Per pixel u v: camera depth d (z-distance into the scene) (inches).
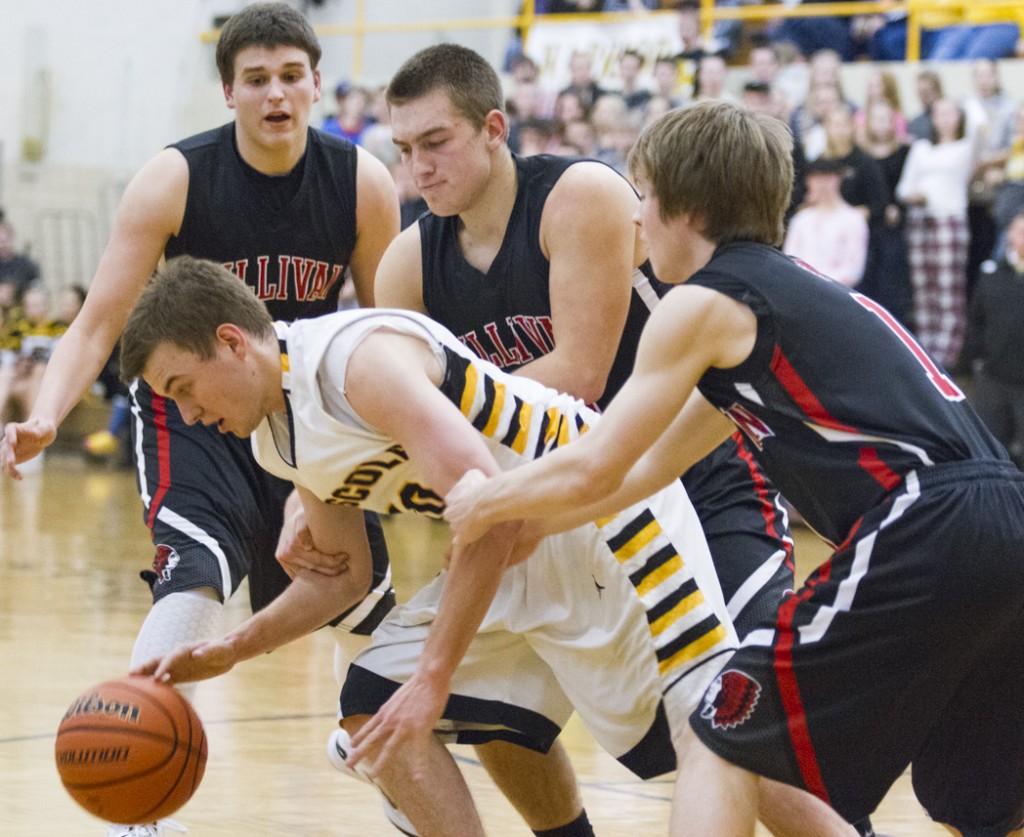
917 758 223.0
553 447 228.5
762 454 209.3
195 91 1360.7
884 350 203.3
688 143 210.8
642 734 230.1
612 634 225.8
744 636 255.4
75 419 1316.4
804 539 852.0
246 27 304.5
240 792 313.0
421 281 283.4
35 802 298.4
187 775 230.2
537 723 236.2
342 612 245.4
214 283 213.5
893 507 197.0
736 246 209.0
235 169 311.9
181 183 309.1
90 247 1389.0
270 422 222.5
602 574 227.1
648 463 222.1
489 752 250.7
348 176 318.0
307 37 308.8
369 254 325.7
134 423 308.5
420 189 270.8
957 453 200.2
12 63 1390.3
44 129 1391.5
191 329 209.9
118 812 226.7
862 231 815.1
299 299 324.2
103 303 304.3
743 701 202.2
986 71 852.0
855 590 197.0
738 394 205.2
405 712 206.4
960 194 837.2
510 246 274.2
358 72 1231.5
